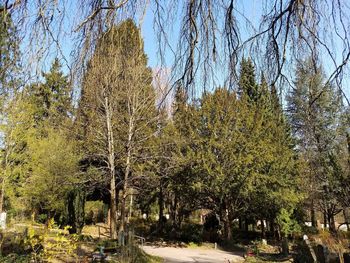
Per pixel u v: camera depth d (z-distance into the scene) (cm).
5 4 215
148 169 1973
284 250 1631
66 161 1794
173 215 2652
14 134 1505
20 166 1648
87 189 2025
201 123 1794
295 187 1966
